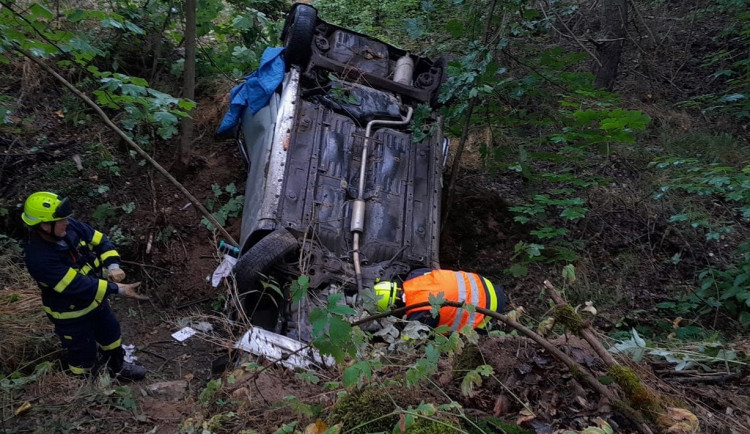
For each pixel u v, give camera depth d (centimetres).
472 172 693
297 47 547
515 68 659
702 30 989
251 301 451
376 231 488
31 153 643
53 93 706
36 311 475
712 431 274
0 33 463
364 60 578
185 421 307
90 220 609
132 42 745
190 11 606
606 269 595
